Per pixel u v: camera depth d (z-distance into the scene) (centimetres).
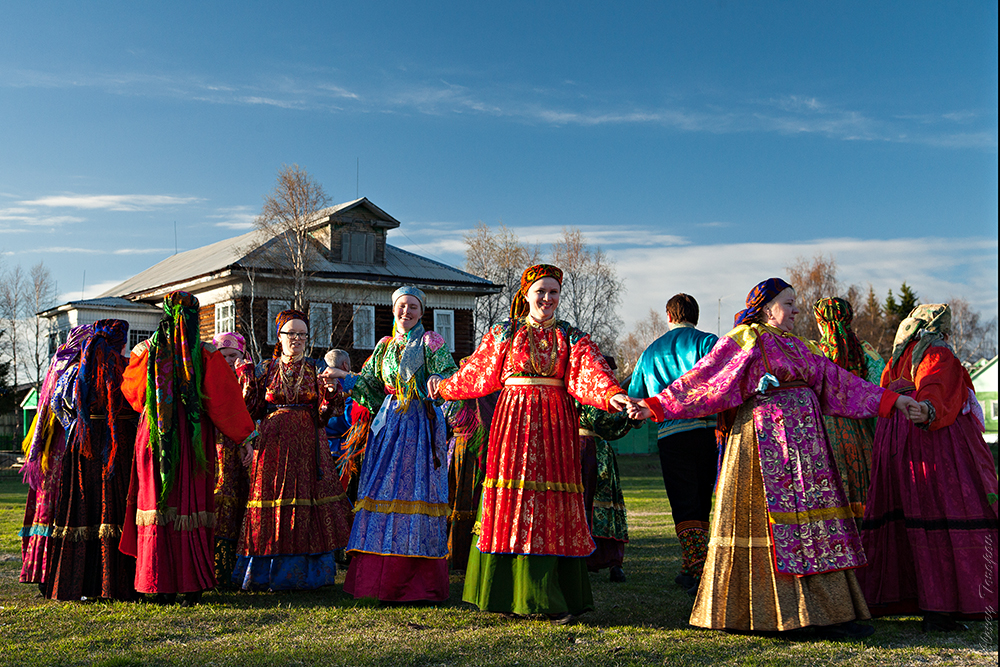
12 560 670
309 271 3200
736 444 431
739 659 373
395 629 433
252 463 563
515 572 448
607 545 587
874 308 6669
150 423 495
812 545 408
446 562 517
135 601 504
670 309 613
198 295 3469
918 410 418
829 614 404
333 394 564
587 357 452
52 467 527
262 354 3181
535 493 445
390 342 539
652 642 400
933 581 425
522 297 478
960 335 3691
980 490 427
